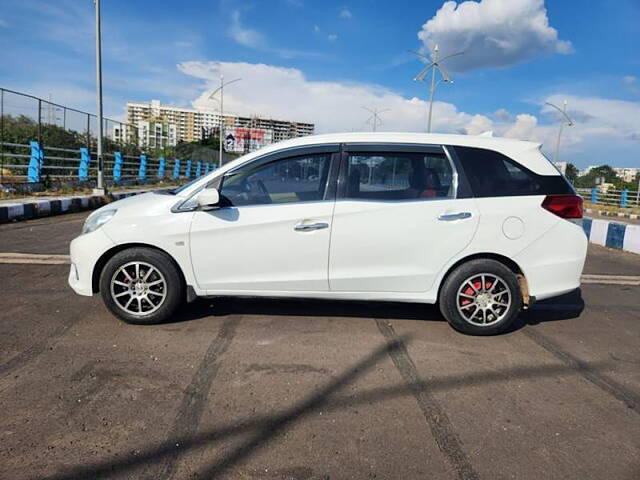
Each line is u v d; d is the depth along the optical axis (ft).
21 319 13.33
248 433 8.16
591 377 10.87
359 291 12.92
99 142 51.37
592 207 101.91
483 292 12.93
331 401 9.35
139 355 11.18
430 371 10.86
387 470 7.32
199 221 12.63
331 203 12.63
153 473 7.05
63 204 41.24
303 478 7.07
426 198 12.76
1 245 24.34
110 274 12.78
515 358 11.80
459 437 8.27
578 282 13.16
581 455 7.86
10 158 54.08
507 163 13.09
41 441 7.72
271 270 12.80
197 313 14.23
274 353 11.54
